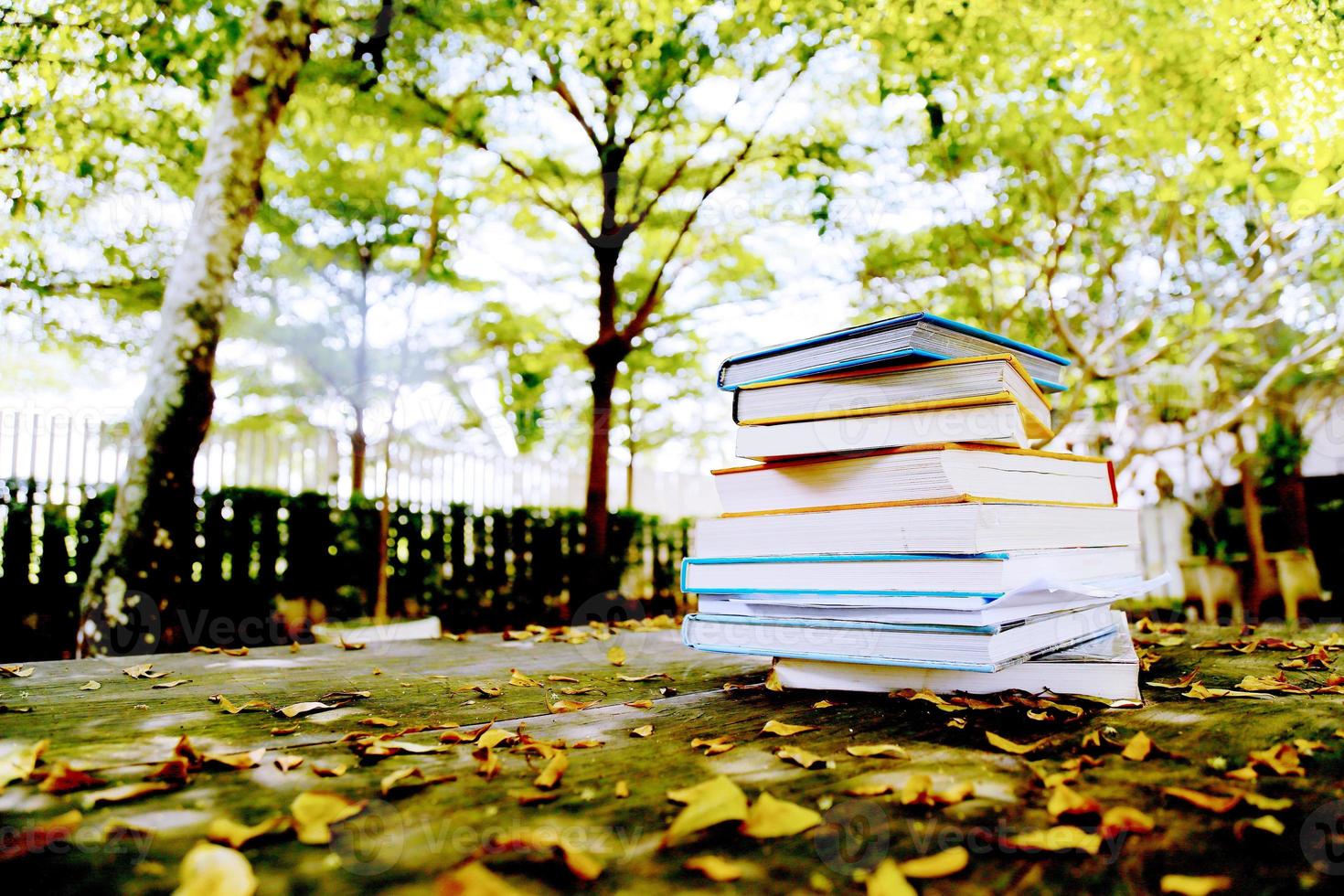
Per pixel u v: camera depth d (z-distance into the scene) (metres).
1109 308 5.70
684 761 0.80
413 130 6.12
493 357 8.29
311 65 5.43
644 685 1.27
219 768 0.78
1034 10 4.82
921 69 5.32
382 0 5.23
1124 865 0.54
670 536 8.56
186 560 3.94
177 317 3.93
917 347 1.02
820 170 6.41
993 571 0.92
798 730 0.91
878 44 5.34
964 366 1.02
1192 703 1.03
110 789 0.70
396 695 1.19
